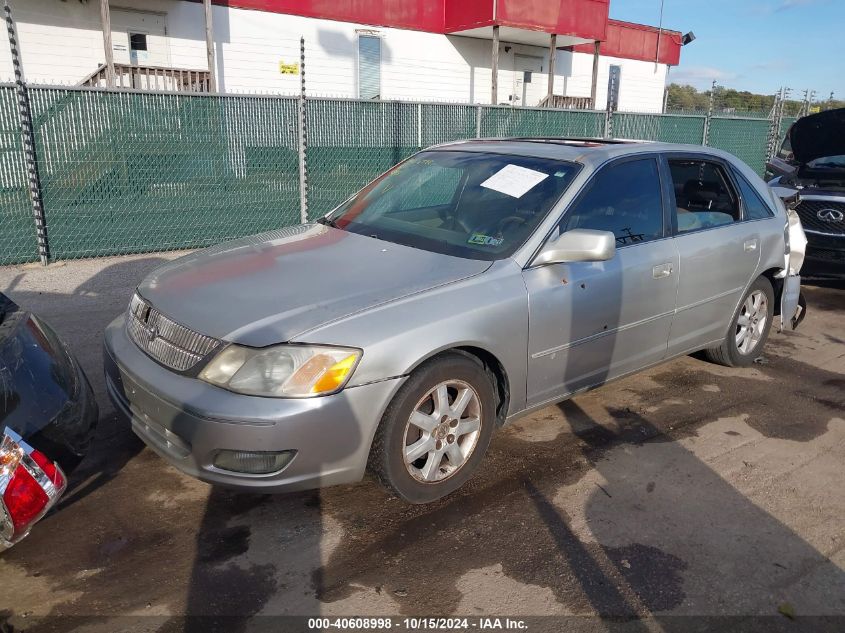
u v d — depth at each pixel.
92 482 3.47
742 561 2.97
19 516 2.51
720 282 4.62
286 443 2.79
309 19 14.76
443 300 3.18
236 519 3.20
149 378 3.02
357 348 2.88
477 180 4.14
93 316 5.93
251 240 4.15
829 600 2.75
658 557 2.99
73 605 2.63
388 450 3.05
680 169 4.51
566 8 16.89
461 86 17.73
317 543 3.04
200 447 2.84
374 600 2.70
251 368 2.82
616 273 3.86
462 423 3.32
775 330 6.31
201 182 8.42
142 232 8.20
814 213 7.45
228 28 13.86
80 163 7.63
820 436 4.18
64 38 12.30
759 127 14.44
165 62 13.35
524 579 2.83
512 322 3.37
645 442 4.04
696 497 3.46
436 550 3.00
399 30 16.17
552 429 4.17
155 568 2.85
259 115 8.62
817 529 3.22
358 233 4.04
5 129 7.20
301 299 3.10
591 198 3.88
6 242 7.48
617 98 21.86
